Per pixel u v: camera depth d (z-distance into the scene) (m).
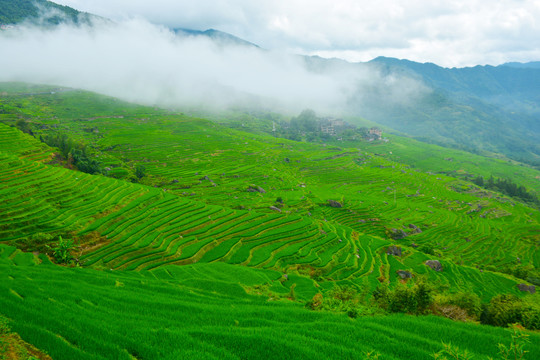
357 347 23.11
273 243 80.88
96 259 60.97
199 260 68.06
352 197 154.50
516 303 35.78
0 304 23.84
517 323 33.22
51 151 122.81
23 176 83.56
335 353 21.41
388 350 23.30
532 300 39.00
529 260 121.19
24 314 22.38
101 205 78.88
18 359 16.45
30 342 18.30
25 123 155.62
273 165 192.75
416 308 36.47
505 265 112.44
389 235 118.56
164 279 53.06
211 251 72.06
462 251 120.31
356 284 68.56
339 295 44.88
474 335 27.61
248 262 70.50
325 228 95.88
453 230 135.12
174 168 168.00
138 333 22.06
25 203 70.50
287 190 151.50
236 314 30.97
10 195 72.19
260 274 61.53
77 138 189.50
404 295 37.19
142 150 191.88
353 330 26.62
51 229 64.56
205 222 83.88
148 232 73.31
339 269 76.56
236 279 57.00
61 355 17.50
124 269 60.25
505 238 135.00
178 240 72.75
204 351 19.98
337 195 148.12
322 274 73.38
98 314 26.36
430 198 177.00
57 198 77.31
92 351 18.77
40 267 45.38
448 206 170.50
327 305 37.62
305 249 80.62
